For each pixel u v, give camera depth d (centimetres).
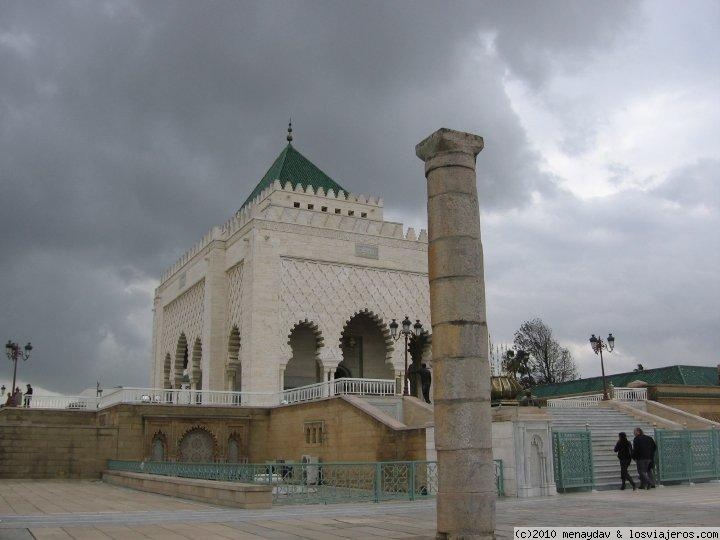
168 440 2786
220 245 3838
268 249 3441
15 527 1067
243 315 3453
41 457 2612
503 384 1755
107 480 2503
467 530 917
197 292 4084
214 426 2883
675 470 2005
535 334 7131
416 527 1073
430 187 1044
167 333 4659
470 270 998
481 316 991
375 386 2564
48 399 3080
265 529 1048
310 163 4647
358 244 3681
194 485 1627
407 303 3756
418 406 2406
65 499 1672
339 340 3519
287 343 3384
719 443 2158
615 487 1881
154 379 4816
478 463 937
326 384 2638
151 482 1930
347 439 2277
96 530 1033
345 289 3591
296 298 3456
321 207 4122
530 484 1647
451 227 1009
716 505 1365
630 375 4262
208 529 1047
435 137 1038
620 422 2625
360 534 992
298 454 2644
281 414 2841
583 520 1134
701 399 3356
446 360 972
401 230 3841
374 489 1606
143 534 988
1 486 2245
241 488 1398
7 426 2597
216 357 3694
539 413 1716
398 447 1983
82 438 2669
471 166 1041
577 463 1789
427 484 1659
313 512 1302
